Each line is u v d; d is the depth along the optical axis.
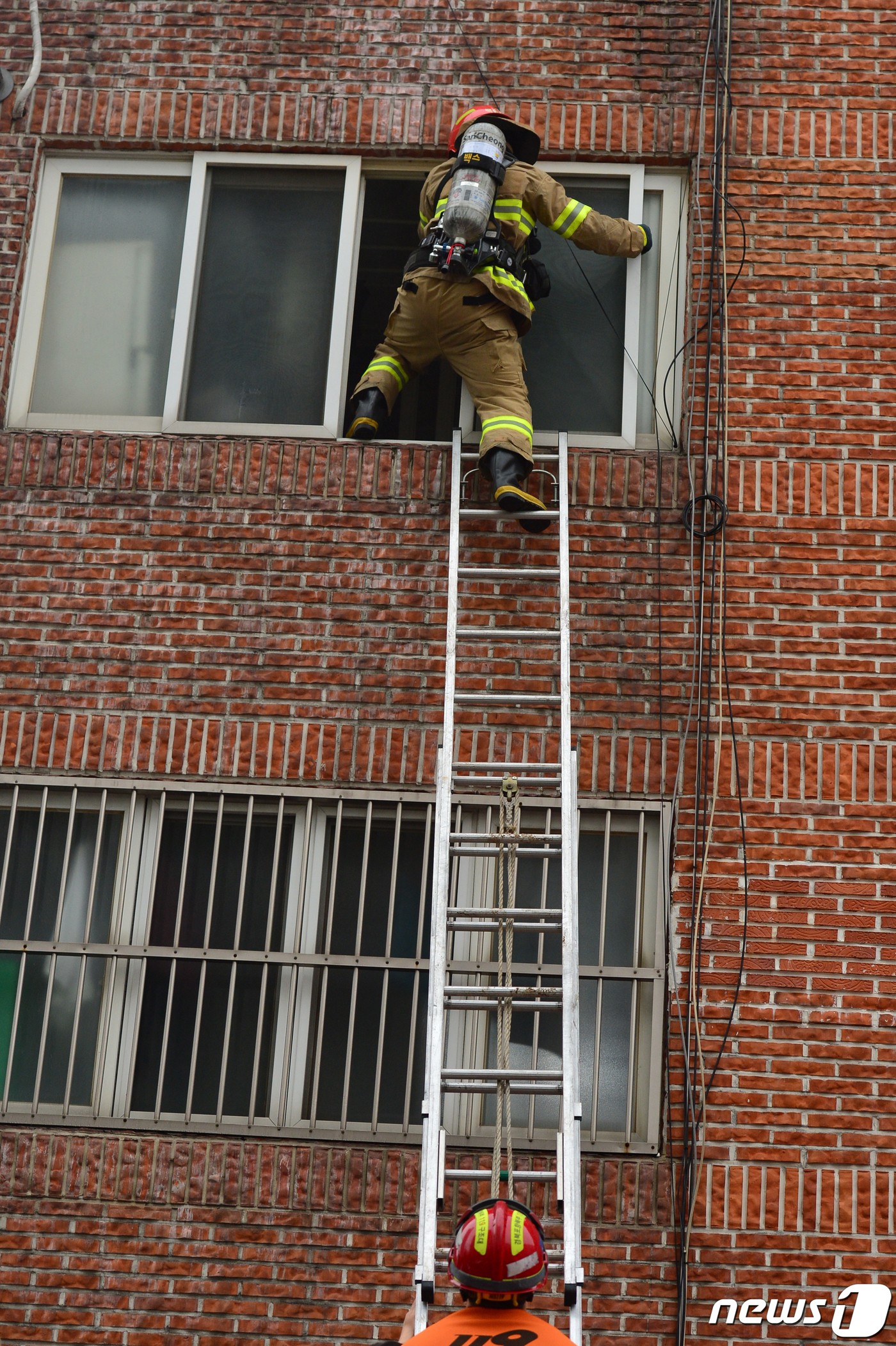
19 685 10.42
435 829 10.05
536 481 10.63
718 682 10.16
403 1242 9.27
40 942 10.00
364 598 10.45
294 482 10.68
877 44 11.27
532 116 11.24
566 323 11.16
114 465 10.80
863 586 10.30
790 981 9.60
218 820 10.16
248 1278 9.26
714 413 10.66
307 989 9.90
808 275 10.88
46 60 11.61
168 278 11.41
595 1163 9.32
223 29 11.58
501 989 8.35
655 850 9.99
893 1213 9.17
